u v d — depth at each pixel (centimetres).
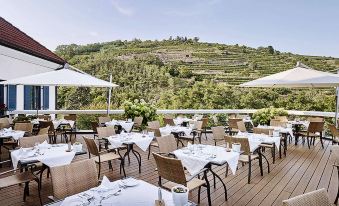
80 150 419
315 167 589
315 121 819
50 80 648
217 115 1009
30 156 384
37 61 981
